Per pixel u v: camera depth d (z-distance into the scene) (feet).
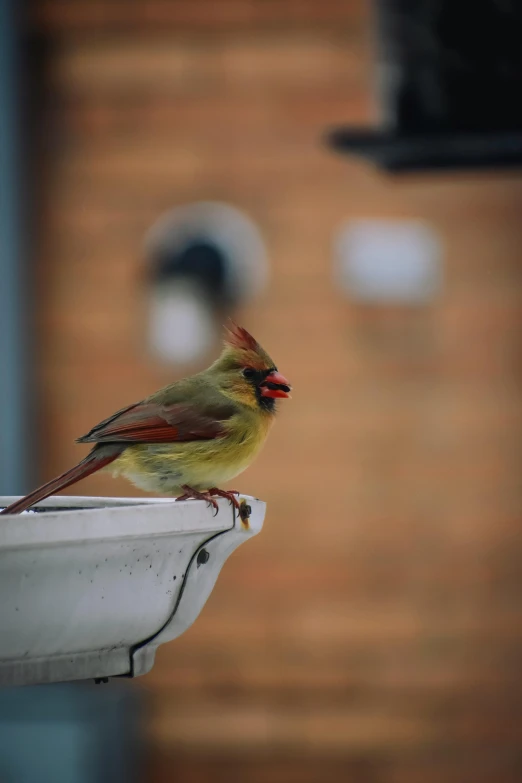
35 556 12.01
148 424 18.10
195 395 18.74
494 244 37.83
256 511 14.21
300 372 38.11
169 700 38.42
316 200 38.09
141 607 13.20
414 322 37.99
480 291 37.91
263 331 38.01
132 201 38.40
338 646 38.17
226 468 18.76
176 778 38.19
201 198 38.27
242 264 37.83
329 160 38.04
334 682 38.17
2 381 36.63
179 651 38.50
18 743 32.71
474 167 20.86
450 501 37.99
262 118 38.17
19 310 37.17
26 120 38.22
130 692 36.55
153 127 38.42
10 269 36.81
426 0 18.33
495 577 37.88
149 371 38.24
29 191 38.34
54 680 12.85
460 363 37.93
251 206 38.14
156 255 38.09
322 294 38.06
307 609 38.14
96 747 33.17
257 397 19.31
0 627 12.15
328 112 37.96
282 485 38.24
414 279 37.93
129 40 38.37
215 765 38.24
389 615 38.11
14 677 12.55
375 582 38.11
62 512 12.10
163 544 13.16
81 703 33.99
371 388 38.06
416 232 37.93
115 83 38.45
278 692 38.27
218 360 19.67
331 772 38.14
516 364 37.81
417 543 38.04
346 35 37.86
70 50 38.42
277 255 38.06
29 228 38.29
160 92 38.37
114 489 37.45
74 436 38.37
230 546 14.20
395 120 18.79
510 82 18.35
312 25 37.93
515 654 37.88
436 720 38.06
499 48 18.25
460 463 37.93
